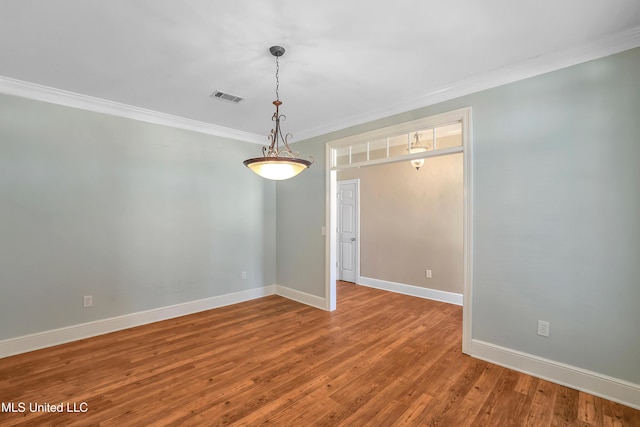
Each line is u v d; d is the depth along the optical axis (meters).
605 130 2.15
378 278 5.40
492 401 2.12
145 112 3.55
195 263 4.07
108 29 1.99
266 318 3.82
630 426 1.87
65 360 2.70
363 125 3.70
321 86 2.88
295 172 2.50
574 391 2.22
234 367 2.59
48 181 3.01
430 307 4.28
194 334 3.31
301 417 1.96
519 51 2.28
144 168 3.63
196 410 2.02
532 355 2.45
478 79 2.68
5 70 2.58
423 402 2.12
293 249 4.68
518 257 2.52
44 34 2.04
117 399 2.14
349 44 2.18
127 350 2.91
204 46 2.20
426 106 3.10
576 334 2.26
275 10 1.81
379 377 2.44
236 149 4.50
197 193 4.09
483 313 2.71
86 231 3.23
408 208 5.00
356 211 5.75
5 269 2.79
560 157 2.32
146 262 3.64
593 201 2.20
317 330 3.43
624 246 2.09
